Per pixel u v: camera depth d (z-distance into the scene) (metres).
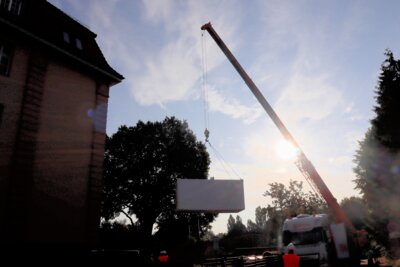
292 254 9.20
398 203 23.73
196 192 20.44
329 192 21.34
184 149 40.31
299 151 22.41
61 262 11.15
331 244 16.55
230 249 46.00
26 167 11.89
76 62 14.49
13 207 11.23
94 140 14.60
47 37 13.35
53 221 12.30
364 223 26.86
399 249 21.95
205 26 25.36
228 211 20.70
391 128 23.06
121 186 38.50
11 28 12.29
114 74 15.92
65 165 13.25
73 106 14.16
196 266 18.97
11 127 11.86
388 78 23.77
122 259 12.16
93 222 13.66
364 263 21.80
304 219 17.08
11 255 10.47
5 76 12.03
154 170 39.97
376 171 25.06
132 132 40.28
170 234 38.69
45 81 13.29
